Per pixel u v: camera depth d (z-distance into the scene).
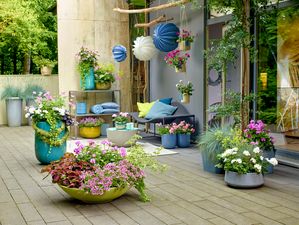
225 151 4.68
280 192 4.31
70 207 3.82
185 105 7.80
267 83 6.27
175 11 8.01
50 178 4.97
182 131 7.09
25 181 4.82
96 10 8.98
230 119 6.38
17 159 6.23
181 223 3.37
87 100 9.14
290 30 6.20
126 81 9.40
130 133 6.98
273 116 6.34
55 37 13.12
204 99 7.23
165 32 7.28
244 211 3.68
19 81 11.38
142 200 4.02
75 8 8.77
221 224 3.34
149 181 4.81
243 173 4.39
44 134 5.60
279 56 6.27
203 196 4.17
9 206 3.86
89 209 3.76
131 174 3.91
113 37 9.20
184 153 6.62
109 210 3.73
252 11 5.48
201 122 7.32
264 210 3.70
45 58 12.89
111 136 7.00
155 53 8.11
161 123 7.46
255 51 5.32
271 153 5.19
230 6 5.30
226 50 5.20
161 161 5.98
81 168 4.00
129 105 9.44
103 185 3.74
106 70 8.86
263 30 6.07
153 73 8.96
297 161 5.70
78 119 8.90
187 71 7.69
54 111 5.73
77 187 3.81
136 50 7.92
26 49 12.48
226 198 4.10
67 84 8.77
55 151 5.70
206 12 7.08
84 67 8.62
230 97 5.82
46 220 3.46
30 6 12.68
